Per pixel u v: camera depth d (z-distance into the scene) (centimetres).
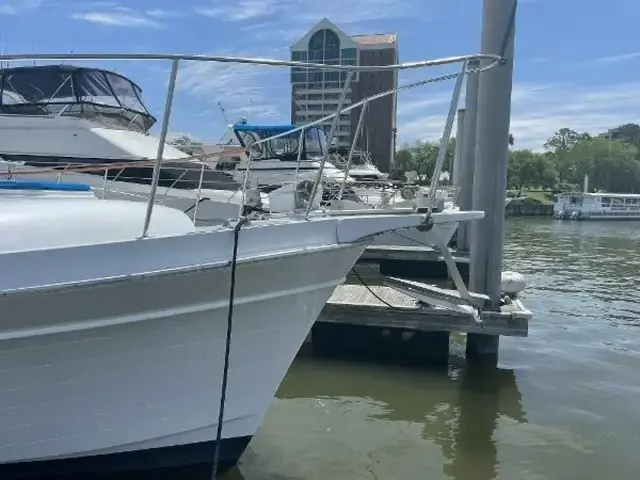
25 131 1041
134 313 411
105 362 420
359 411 695
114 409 436
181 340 432
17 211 445
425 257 1560
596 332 1091
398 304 876
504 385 791
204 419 463
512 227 4316
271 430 636
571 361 904
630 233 3722
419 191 898
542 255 2430
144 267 408
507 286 917
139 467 464
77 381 420
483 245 858
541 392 768
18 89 1066
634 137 11144
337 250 472
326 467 556
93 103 1077
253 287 441
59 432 431
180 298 419
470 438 630
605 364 893
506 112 845
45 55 422
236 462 503
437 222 510
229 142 1653
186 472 479
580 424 671
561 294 1496
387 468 560
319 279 475
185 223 484
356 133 632
